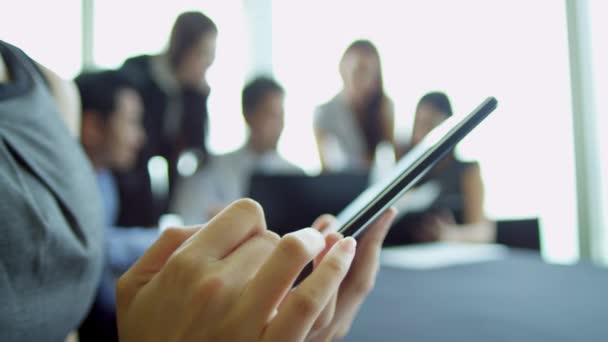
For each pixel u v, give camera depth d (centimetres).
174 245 27
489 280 96
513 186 266
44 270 28
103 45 296
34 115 31
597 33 257
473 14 277
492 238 165
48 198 29
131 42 297
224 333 22
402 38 291
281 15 308
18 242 26
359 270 36
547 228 266
